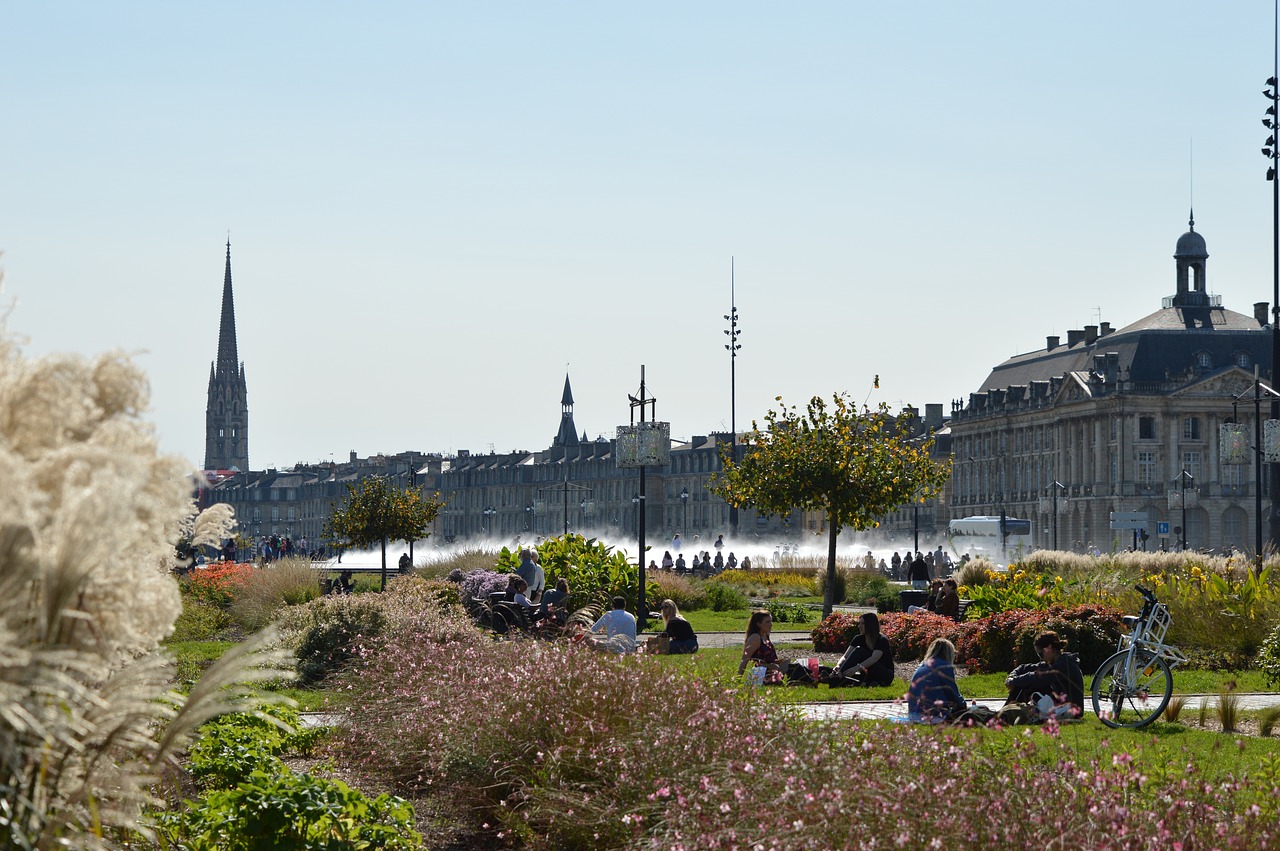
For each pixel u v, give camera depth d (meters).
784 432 35.91
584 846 9.30
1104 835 6.80
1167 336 133.38
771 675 19.64
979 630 23.66
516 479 198.25
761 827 7.29
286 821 8.07
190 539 5.43
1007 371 160.38
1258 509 44.12
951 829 6.91
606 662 12.28
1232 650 23.41
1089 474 136.00
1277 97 37.97
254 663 5.29
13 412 4.44
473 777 10.95
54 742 4.64
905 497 35.31
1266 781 8.90
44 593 4.14
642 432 31.88
